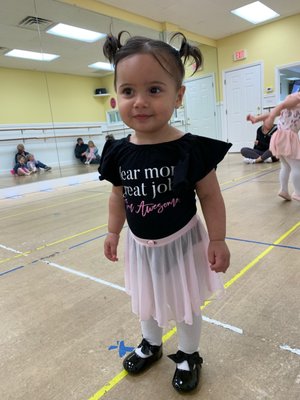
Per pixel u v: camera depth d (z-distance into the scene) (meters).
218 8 7.09
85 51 6.70
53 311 1.59
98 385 1.09
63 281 1.92
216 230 0.94
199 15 7.41
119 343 1.30
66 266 2.15
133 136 0.98
